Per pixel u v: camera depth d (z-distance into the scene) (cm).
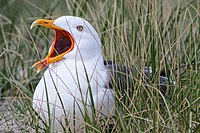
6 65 1359
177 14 1256
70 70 1020
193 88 1077
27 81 1298
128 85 1057
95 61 1036
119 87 1061
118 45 1159
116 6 1313
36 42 1486
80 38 1031
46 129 1002
